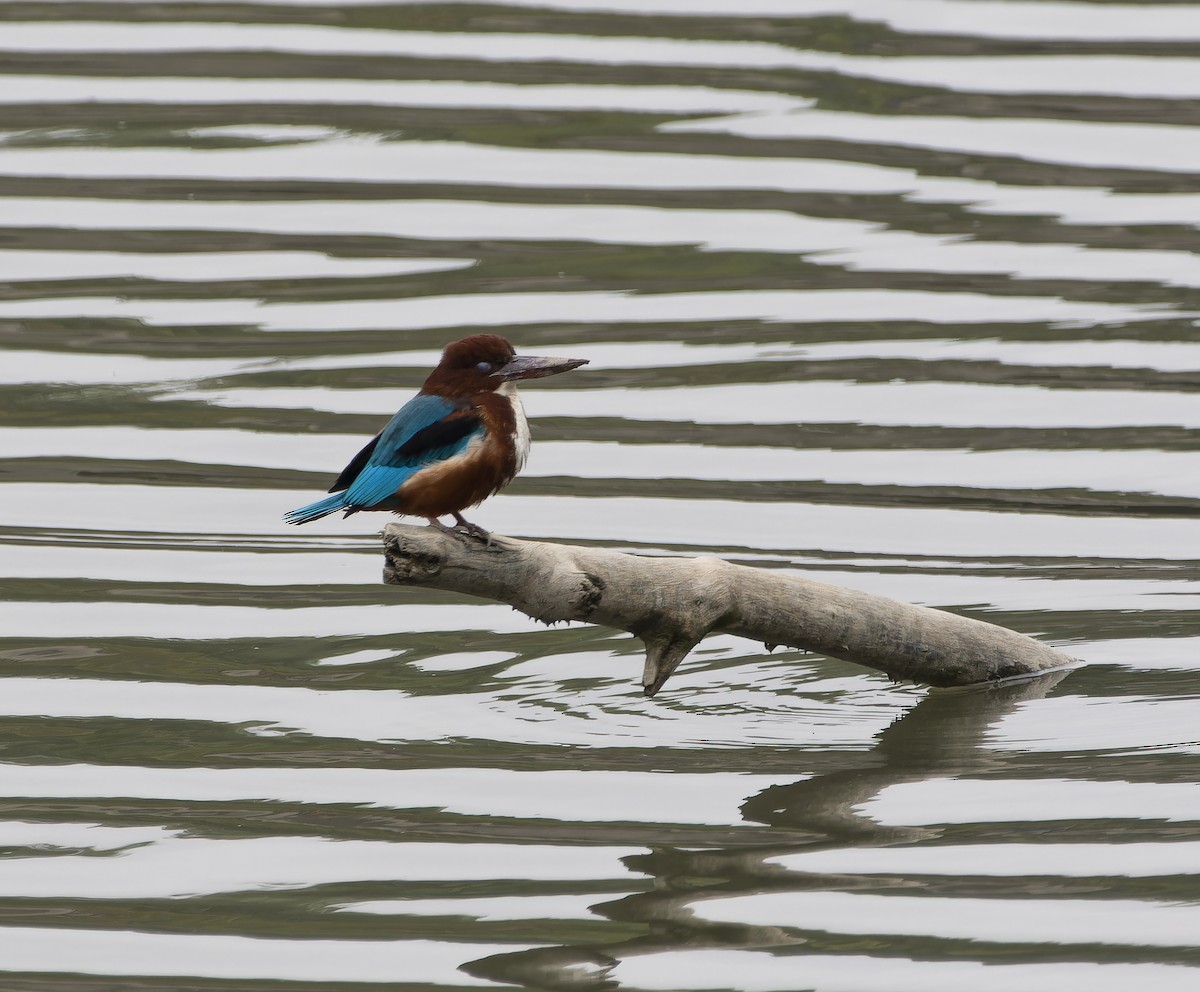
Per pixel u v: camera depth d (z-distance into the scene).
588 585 9.98
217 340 18.41
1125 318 18.72
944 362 17.81
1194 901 8.76
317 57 25.73
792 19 26.81
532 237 20.78
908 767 10.55
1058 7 27.09
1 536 14.40
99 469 15.74
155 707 11.44
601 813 9.95
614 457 15.98
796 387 17.39
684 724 11.29
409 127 23.48
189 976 8.27
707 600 10.46
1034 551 14.13
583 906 8.88
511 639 12.72
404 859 9.40
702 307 19.19
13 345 18.27
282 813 9.97
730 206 21.55
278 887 9.13
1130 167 22.34
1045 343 18.20
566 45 26.03
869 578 13.67
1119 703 11.44
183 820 9.88
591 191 21.98
